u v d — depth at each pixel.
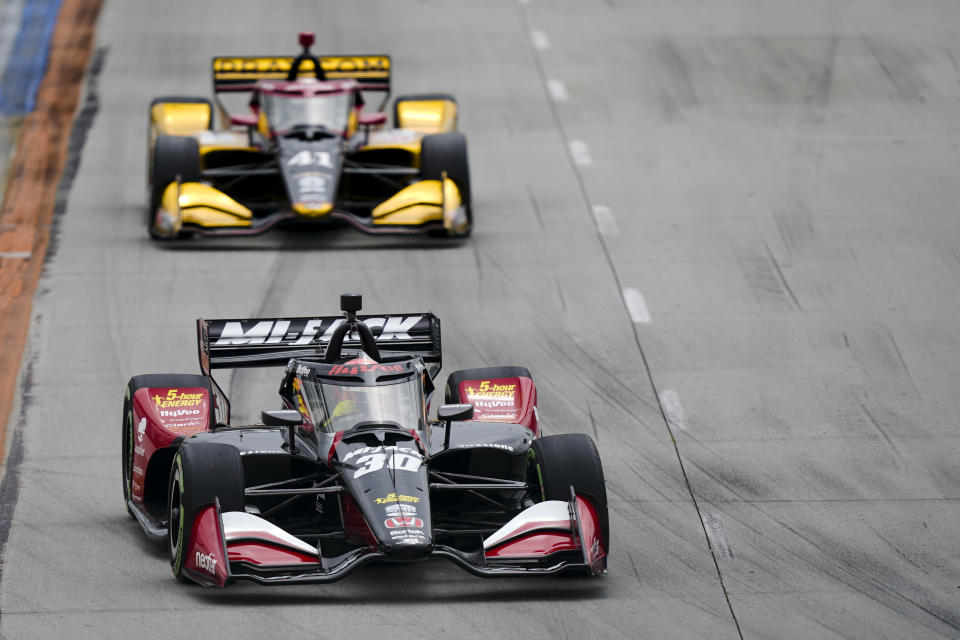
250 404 43.19
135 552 33.09
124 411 36.53
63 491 36.91
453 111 66.50
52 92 82.25
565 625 29.58
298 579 28.83
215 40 92.56
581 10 101.69
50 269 55.31
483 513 33.78
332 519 32.53
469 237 60.47
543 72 88.00
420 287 54.00
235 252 57.88
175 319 50.19
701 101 82.81
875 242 60.50
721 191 67.50
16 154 71.56
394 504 29.55
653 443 41.19
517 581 31.84
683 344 49.12
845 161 72.31
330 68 65.56
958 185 68.75
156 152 58.59
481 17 99.56
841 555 34.12
